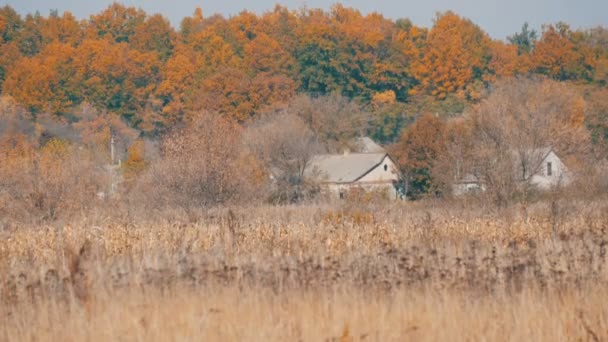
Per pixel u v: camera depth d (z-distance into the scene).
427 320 17.59
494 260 23.23
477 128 73.38
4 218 52.62
